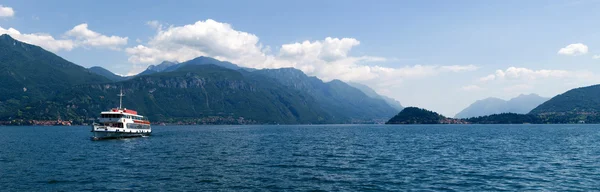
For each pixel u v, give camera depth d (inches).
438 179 2063.2
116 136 5329.7
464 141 5270.7
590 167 2476.6
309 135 7824.8
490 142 4982.8
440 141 5300.2
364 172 2320.4
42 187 1829.5
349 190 1788.9
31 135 7273.6
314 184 1930.4
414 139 5895.7
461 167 2511.1
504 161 2824.8
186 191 1756.9
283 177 2137.1
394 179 2068.2
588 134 7273.6
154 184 1914.4
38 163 2691.9
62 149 3838.6
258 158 3083.2
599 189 1787.6
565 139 5536.4
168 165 2618.1
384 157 3144.7
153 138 6008.9
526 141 5137.8
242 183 1951.3
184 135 7652.6
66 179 2039.9
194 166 2573.8
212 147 4244.6
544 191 1749.5
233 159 3002.0
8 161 2802.7
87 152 3523.6
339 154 3417.8
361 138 6328.7
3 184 1892.2
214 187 1849.2
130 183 1939.0
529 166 2544.3
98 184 1907.0
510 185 1891.0
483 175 2185.0
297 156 3243.1
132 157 3112.7
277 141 5497.1
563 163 2689.5
